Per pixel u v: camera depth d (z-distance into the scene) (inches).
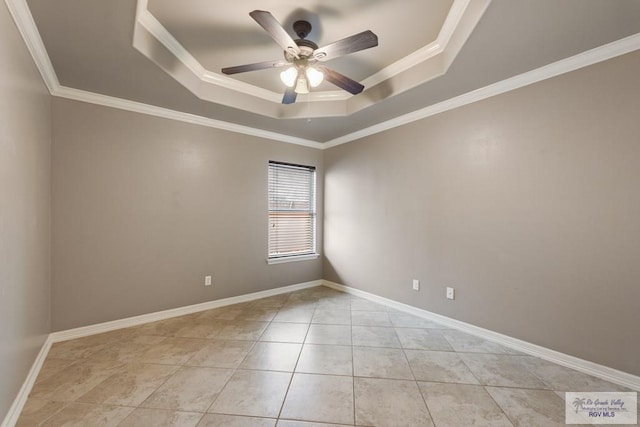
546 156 87.0
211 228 135.4
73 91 100.9
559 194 84.7
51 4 60.7
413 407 66.7
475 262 105.1
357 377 78.9
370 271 148.1
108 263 108.9
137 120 115.0
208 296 134.5
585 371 80.0
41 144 86.0
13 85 62.1
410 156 127.6
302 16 78.7
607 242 76.5
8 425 58.4
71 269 101.5
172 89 102.0
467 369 82.7
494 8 62.7
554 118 85.4
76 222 102.4
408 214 129.0
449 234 113.3
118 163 110.8
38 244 83.4
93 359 87.4
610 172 75.9
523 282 92.6
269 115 130.8
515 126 93.8
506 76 92.8
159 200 120.6
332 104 131.3
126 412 64.4
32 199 77.4
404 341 100.8
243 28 83.6
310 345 97.8
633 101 72.4
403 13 77.6
